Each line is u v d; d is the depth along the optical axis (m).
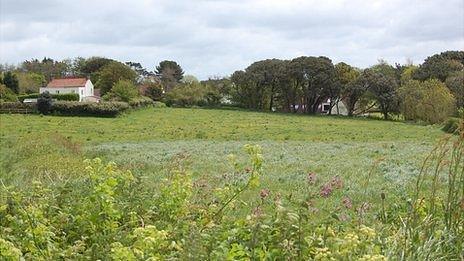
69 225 5.70
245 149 6.06
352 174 21.11
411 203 6.36
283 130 57.91
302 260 4.32
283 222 4.54
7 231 5.21
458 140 5.53
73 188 6.89
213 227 5.08
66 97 91.69
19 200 5.95
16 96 93.62
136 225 5.83
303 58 99.44
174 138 47.56
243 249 4.34
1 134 45.44
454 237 5.13
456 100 74.25
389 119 86.81
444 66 95.75
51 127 54.81
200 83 111.38
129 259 4.08
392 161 26.14
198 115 81.12
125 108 77.19
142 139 45.94
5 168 23.84
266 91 102.12
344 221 6.62
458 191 5.45
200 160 27.20
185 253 4.11
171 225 5.62
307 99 99.44
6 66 130.25
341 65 99.31
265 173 21.11
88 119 67.88
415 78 98.12
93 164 6.58
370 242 4.78
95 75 131.50
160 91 106.94
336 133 54.88
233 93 104.06
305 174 21.12
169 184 6.63
